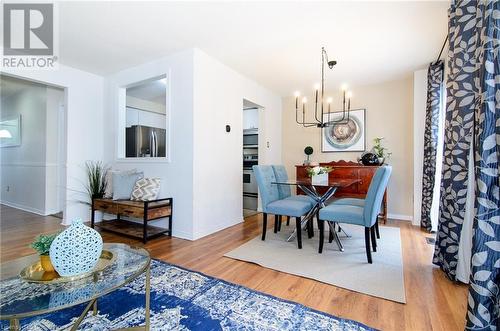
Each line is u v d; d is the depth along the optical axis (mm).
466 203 1827
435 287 1853
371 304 1646
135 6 2162
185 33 2635
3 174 5520
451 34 1918
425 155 3447
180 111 3119
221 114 3473
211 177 3305
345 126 4551
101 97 3986
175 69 3154
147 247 2746
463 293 1765
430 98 3352
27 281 1208
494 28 1229
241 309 1587
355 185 3969
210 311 1563
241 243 2887
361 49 2973
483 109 1259
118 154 3818
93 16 2320
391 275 2053
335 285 1899
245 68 3633
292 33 2611
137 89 4633
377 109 4301
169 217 3172
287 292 1802
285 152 5223
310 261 2350
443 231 2078
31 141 4738
